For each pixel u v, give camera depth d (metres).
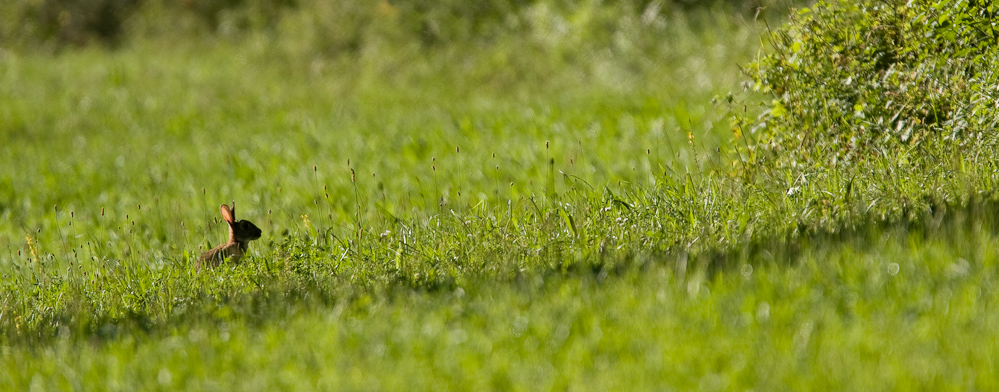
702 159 24.42
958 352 9.84
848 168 17.59
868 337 10.42
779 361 10.17
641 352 10.91
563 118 33.91
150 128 44.75
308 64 55.16
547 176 24.25
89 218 28.70
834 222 14.93
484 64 47.09
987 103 17.02
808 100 19.53
